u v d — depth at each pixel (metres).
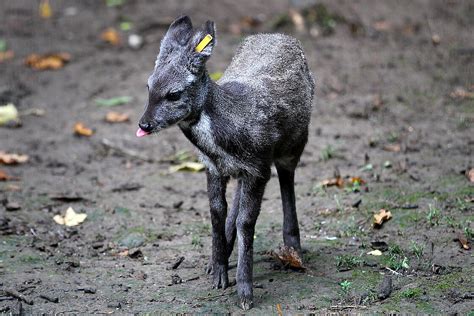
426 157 13.20
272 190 12.50
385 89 16.30
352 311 8.73
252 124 8.85
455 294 8.98
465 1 20.97
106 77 17.31
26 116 15.59
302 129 9.82
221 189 9.28
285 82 9.59
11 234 11.03
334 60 17.77
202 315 8.77
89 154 14.04
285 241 10.20
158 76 8.62
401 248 10.25
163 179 13.08
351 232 10.85
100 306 9.04
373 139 14.06
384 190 12.02
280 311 8.73
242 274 8.96
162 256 10.47
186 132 8.94
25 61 17.94
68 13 20.66
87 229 11.34
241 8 20.42
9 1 21.44
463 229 10.62
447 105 15.45
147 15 20.25
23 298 9.13
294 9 20.03
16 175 13.12
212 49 8.61
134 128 15.12
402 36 19.03
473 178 12.12
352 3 20.80
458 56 17.84
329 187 12.31
